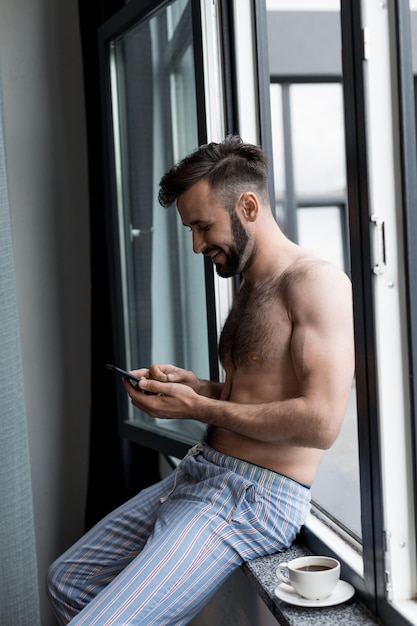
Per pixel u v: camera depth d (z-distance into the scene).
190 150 2.48
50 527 3.32
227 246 1.80
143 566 1.69
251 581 1.73
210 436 1.92
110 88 2.78
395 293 1.40
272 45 6.83
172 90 2.54
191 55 2.38
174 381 2.04
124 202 2.85
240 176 1.78
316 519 1.92
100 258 3.07
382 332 1.40
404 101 1.37
